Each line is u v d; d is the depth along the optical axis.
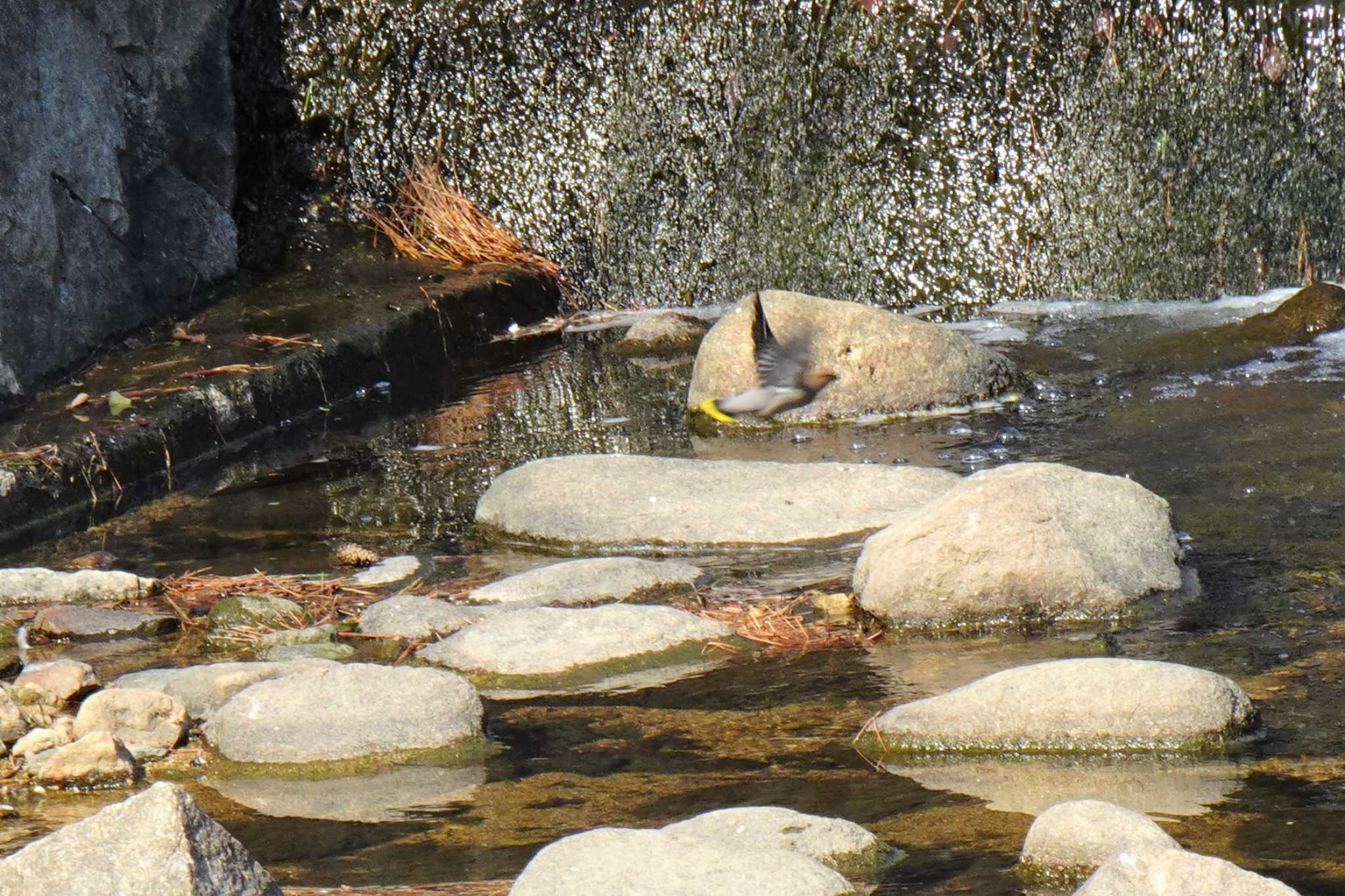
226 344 16.08
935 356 14.52
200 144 17.86
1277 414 13.26
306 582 10.61
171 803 5.46
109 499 12.93
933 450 13.07
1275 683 7.79
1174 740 7.01
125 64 16.56
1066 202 18.36
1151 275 18.22
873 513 11.19
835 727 7.59
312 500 12.78
